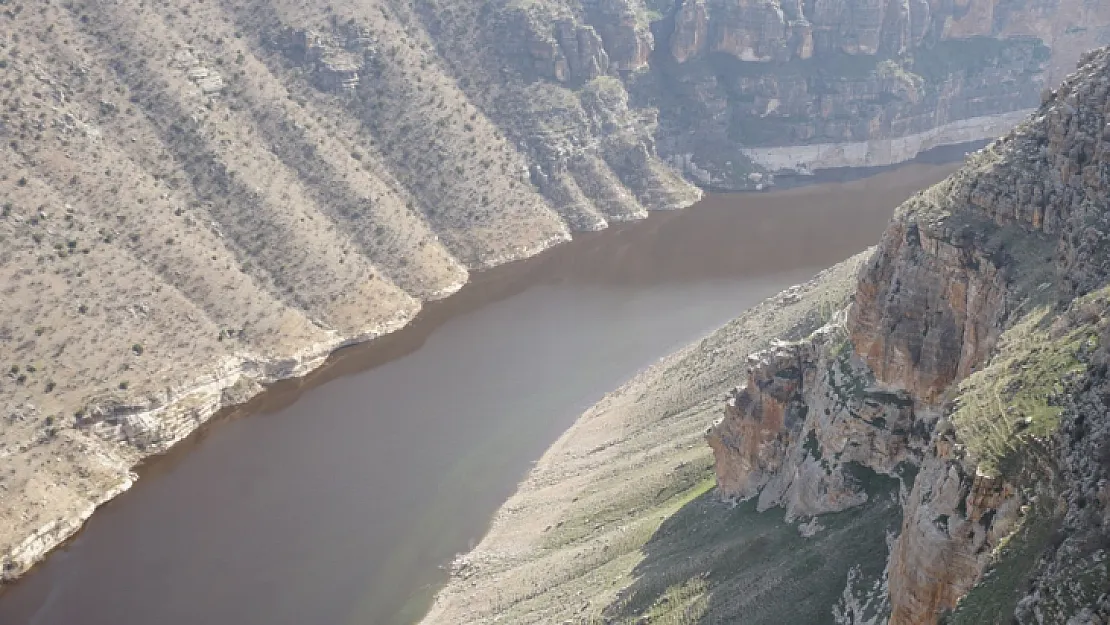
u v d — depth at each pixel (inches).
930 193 3058.6
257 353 5728.3
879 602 2347.4
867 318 3034.0
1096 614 1432.1
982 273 2691.9
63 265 5231.3
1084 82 2802.7
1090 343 1889.8
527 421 5226.4
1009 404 1902.1
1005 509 1737.2
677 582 3011.8
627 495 3966.5
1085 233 2412.6
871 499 2805.1
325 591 3932.1
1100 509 1550.2
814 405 3105.3
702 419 4318.4
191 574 4060.0
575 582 3459.6
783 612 2588.6
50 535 4284.0
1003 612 1588.3
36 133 5669.3
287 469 4825.3
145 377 5132.9
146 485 4726.9
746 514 3240.7
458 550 4153.5
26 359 4817.9
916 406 2817.4
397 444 5029.5
